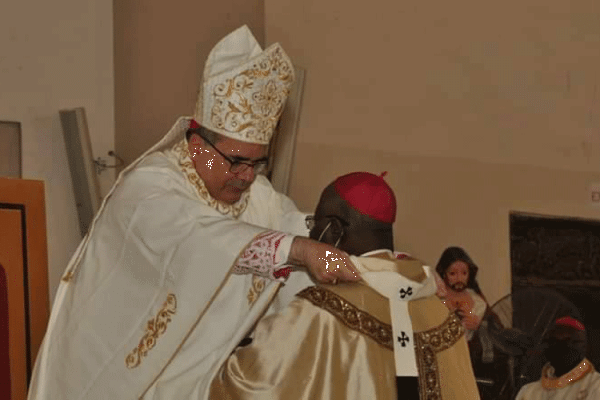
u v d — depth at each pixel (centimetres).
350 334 298
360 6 559
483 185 593
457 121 588
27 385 436
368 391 294
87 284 346
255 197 374
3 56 518
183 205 329
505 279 589
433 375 304
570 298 588
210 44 513
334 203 310
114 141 559
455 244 583
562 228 605
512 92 602
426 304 316
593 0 619
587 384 551
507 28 601
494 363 564
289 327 300
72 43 544
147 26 544
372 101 562
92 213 526
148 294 334
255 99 345
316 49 545
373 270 302
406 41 574
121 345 338
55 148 532
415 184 575
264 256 310
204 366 335
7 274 436
